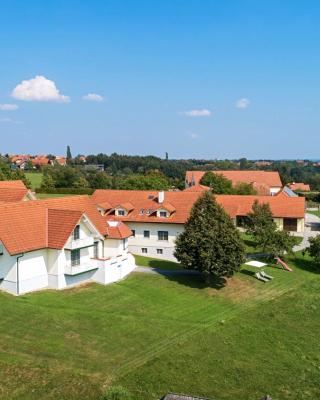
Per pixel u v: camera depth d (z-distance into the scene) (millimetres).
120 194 82750
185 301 52719
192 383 35562
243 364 39250
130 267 63500
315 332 46750
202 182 131875
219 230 57250
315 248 69375
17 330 40938
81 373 35250
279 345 43406
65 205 61406
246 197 103625
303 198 101375
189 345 41406
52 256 53375
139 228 74812
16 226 52188
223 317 48531
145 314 47688
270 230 73750
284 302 54531
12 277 49969
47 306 47125
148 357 38531
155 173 145500
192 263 57781
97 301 50125
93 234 59125
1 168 149375
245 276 63656
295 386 36375
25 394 32438
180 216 73000
